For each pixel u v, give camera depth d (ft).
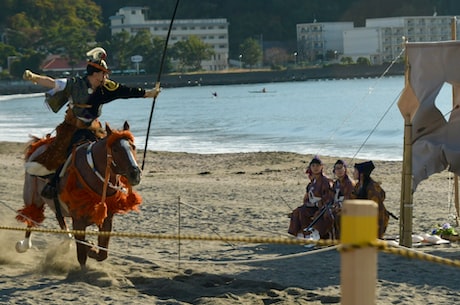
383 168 104.68
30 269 44.11
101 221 39.01
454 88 48.14
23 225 58.54
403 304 35.22
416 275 40.57
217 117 272.31
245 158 122.62
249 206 70.33
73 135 40.63
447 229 49.93
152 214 65.67
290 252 48.16
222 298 36.86
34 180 43.52
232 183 91.66
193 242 52.65
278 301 36.29
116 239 53.83
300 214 50.06
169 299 37.40
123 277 41.52
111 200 39.99
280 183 90.53
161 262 45.78
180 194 80.43
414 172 45.88
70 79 40.32
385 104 314.35
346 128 190.08
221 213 65.67
